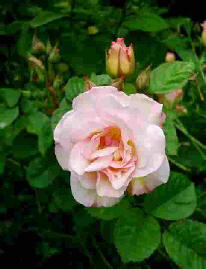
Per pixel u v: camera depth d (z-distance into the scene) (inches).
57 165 12.4
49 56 12.8
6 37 17.1
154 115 8.7
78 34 15.6
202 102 13.6
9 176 17.1
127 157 8.5
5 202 17.5
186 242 10.3
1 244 18.9
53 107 12.8
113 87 8.6
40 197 14.7
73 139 8.8
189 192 10.4
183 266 10.2
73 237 15.4
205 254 10.2
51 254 17.2
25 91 13.1
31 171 12.4
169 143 9.7
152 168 8.5
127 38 15.0
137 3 15.6
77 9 15.2
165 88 10.2
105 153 8.6
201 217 13.4
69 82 10.7
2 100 13.1
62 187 12.8
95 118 8.6
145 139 8.4
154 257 16.2
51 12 14.4
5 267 18.6
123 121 8.3
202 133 13.9
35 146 13.6
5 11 17.2
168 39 15.0
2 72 17.1
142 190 8.8
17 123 13.2
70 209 13.8
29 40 15.6
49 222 16.4
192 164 13.5
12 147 13.7
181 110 13.6
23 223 18.5
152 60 14.8
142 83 9.9
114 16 15.6
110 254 15.5
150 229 10.1
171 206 10.3
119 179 8.6
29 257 18.6
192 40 15.6
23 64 15.7
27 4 17.1
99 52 15.2
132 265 14.0
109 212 10.4
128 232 10.1
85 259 17.8
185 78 10.2
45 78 12.9
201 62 13.2
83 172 8.6
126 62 9.7
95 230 15.0
